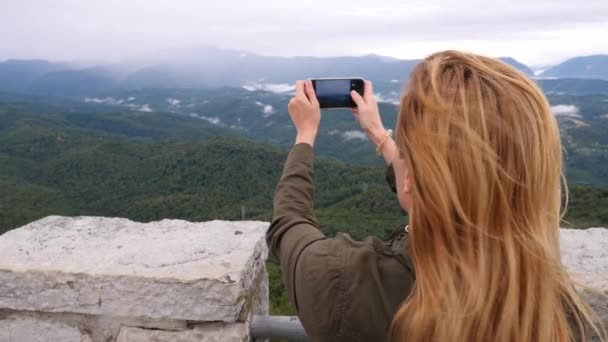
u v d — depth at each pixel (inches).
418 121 32.4
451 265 30.0
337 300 33.4
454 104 31.3
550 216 31.4
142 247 69.4
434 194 30.4
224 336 61.6
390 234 40.7
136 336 62.9
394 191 44.5
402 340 31.5
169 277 60.5
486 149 29.6
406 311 31.4
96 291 62.2
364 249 34.7
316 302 34.0
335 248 35.2
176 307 60.7
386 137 46.6
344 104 50.1
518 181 30.2
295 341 64.6
